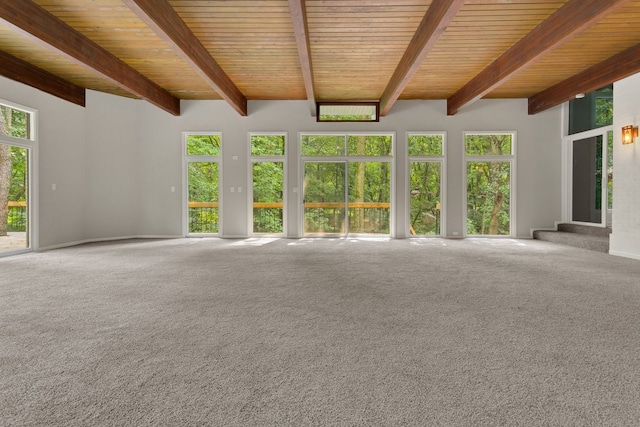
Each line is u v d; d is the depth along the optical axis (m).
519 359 2.23
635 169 6.17
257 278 4.49
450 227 9.23
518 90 8.61
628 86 6.37
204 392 1.85
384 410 1.70
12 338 2.55
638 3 4.80
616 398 1.81
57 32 5.16
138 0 4.06
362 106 9.30
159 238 9.10
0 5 4.30
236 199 9.31
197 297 3.61
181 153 9.27
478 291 3.87
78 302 3.44
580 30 4.70
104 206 8.60
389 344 2.46
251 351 2.34
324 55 6.47
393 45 6.05
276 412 1.68
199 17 5.15
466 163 9.27
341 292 3.81
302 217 9.35
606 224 7.83
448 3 4.18
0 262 5.66
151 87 7.90
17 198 6.68
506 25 5.44
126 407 1.72
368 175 9.35
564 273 4.82
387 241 8.52
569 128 9.04
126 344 2.45
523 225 9.17
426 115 9.22
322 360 2.21
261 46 6.12
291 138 9.27
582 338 2.57
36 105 6.96
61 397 1.80
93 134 8.38
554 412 1.69
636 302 3.46
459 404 1.75
